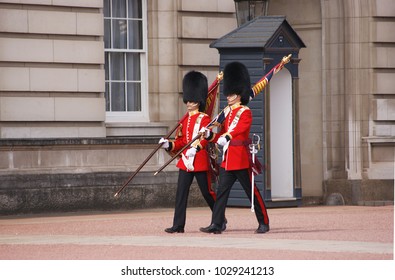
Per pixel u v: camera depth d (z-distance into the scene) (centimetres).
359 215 5016
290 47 5391
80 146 5384
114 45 5722
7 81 5300
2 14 5281
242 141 4147
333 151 6084
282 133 5531
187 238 3984
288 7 6184
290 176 5538
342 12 6066
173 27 5747
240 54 5288
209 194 4250
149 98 5756
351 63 6041
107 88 5706
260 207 4178
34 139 5256
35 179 5228
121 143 5475
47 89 5378
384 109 6072
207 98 4312
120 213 5300
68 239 4000
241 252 3519
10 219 4988
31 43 5344
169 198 5556
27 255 3534
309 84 6166
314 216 4953
